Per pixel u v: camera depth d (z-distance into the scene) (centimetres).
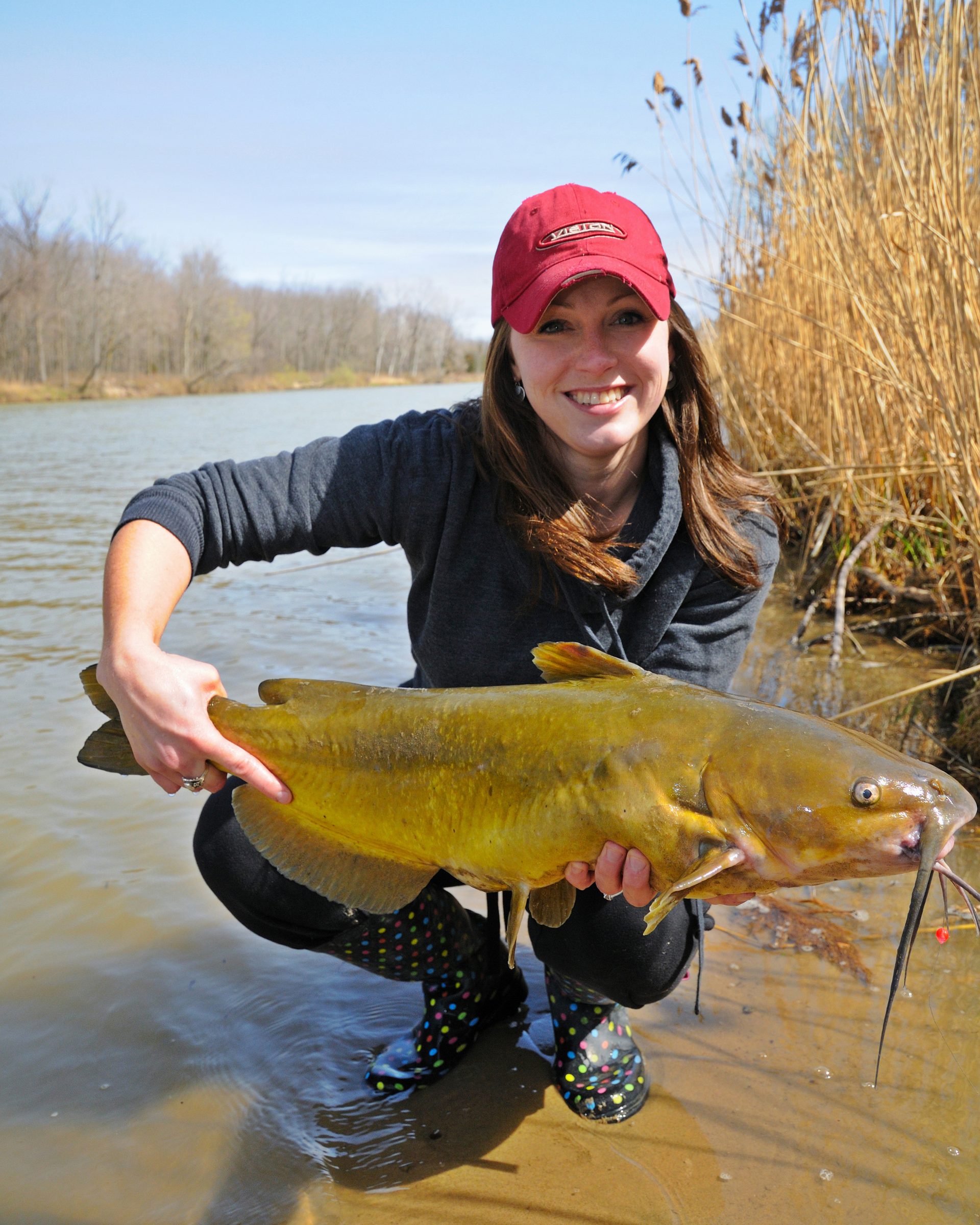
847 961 263
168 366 7981
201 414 3356
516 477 216
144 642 196
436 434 229
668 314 207
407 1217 188
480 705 192
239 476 224
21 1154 203
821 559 624
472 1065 234
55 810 350
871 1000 246
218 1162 202
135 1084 224
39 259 6819
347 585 694
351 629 570
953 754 367
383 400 4722
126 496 1145
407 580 713
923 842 157
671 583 225
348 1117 216
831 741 167
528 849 184
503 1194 193
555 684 193
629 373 208
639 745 174
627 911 206
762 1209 186
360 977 265
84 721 432
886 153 457
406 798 196
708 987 254
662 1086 221
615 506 233
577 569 212
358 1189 195
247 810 212
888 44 421
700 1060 228
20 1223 186
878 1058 156
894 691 438
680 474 222
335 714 202
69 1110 216
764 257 679
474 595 229
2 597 644
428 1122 214
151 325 7831
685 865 171
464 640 232
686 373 224
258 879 222
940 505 526
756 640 526
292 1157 204
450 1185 195
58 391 6000
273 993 257
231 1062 232
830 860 164
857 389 560
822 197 502
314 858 210
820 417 631
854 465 533
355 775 199
